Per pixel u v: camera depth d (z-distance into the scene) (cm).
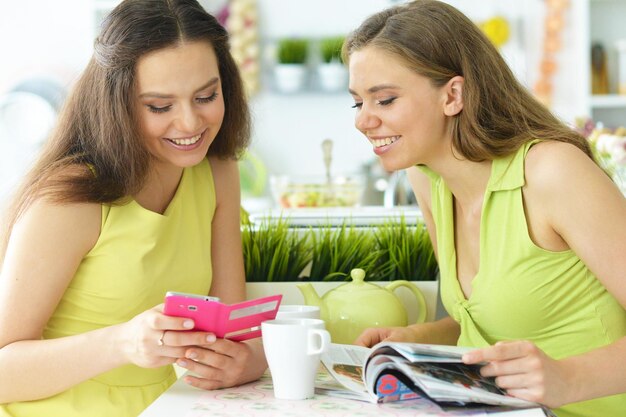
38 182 140
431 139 141
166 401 120
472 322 147
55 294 139
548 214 136
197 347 126
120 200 143
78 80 147
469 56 138
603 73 428
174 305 119
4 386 134
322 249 173
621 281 129
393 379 116
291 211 196
